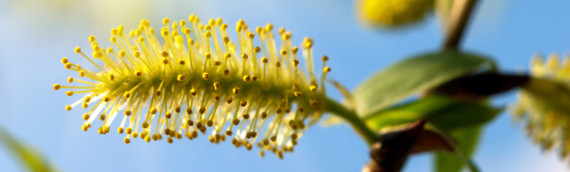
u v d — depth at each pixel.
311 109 0.16
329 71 0.16
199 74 0.15
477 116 0.18
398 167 0.16
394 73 0.18
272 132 0.16
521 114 0.19
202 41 0.15
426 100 0.18
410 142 0.16
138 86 0.15
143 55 0.15
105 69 0.15
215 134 0.16
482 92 0.18
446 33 0.19
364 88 0.18
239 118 0.16
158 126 0.15
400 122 0.18
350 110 0.16
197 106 0.15
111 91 0.15
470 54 0.18
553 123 0.19
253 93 0.16
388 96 0.17
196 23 0.15
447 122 0.18
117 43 0.15
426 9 0.21
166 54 0.15
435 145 0.17
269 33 0.16
